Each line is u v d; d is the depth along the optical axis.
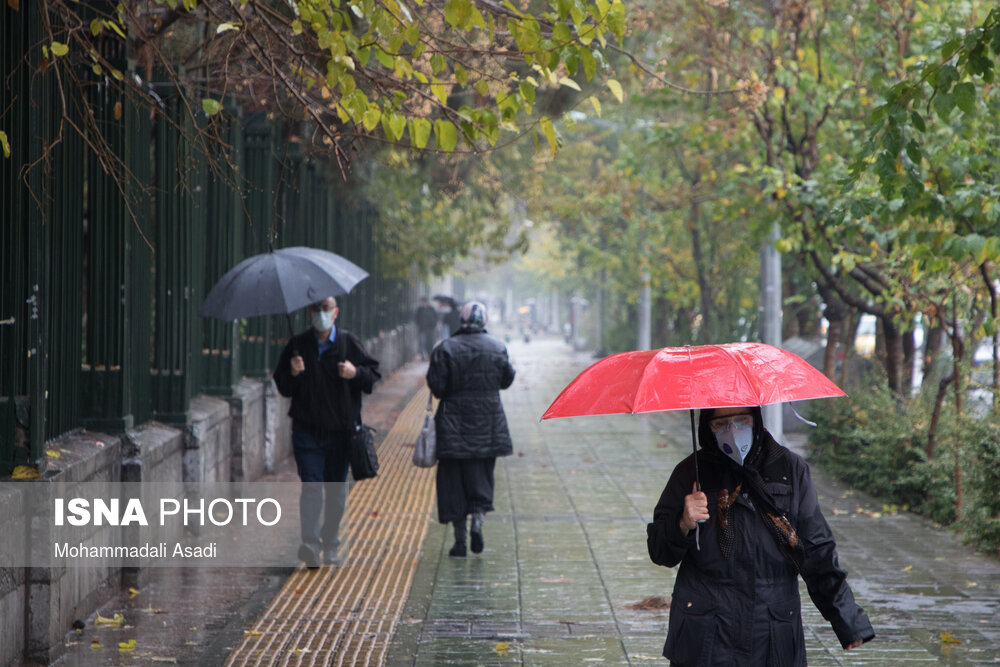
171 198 21.80
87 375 18.05
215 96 21.59
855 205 19.41
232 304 18.55
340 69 10.98
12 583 13.15
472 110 11.67
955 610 16.88
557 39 10.91
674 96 31.42
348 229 50.59
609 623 16.08
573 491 28.69
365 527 23.34
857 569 19.70
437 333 87.88
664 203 44.00
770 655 9.11
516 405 55.88
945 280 24.00
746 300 56.81
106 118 18.16
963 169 19.70
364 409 49.84
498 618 16.34
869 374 33.84
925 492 25.28
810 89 28.22
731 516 9.26
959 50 13.21
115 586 17.64
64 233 16.47
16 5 12.62
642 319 71.12
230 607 16.98
